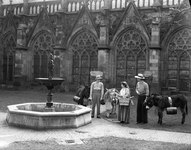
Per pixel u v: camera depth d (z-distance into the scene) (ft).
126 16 96.22
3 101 67.15
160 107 42.37
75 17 107.55
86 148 27.58
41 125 35.42
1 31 119.34
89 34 103.24
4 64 119.75
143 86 43.50
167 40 90.63
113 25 100.53
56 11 110.32
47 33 110.52
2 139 30.48
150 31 93.76
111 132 36.04
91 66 102.99
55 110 47.91
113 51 98.48
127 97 42.98
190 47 87.76
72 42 106.01
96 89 47.73
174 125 41.81
